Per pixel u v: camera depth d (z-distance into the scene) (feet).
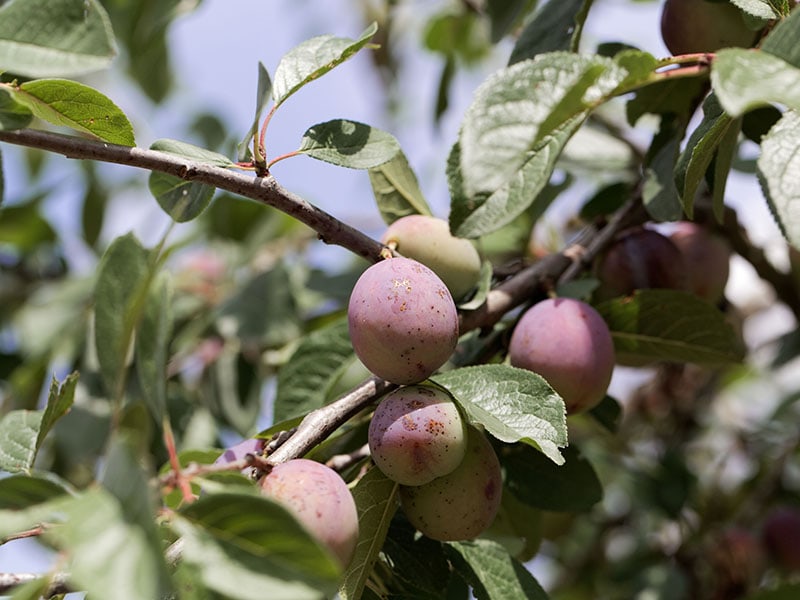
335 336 1.96
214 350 2.61
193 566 1.23
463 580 1.73
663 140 1.94
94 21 1.40
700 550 2.66
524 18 2.46
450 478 1.54
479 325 1.76
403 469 1.49
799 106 1.29
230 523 1.23
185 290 2.81
